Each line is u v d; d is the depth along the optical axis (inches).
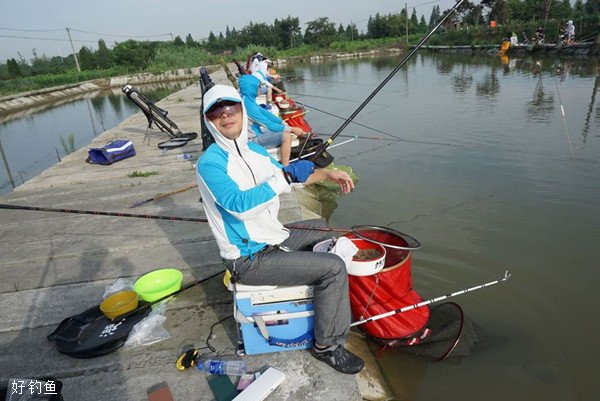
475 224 172.9
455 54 1165.7
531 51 863.1
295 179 78.7
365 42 1715.1
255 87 194.7
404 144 295.1
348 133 339.6
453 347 101.8
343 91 593.6
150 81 1323.8
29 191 211.0
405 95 500.4
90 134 542.9
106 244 145.9
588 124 301.1
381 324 99.0
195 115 398.3
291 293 83.7
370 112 416.8
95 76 1408.7
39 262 137.6
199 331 98.2
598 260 142.7
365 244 100.7
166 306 107.7
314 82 745.0
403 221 181.3
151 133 328.8
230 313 104.0
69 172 239.3
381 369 99.9
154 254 136.3
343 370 83.1
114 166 245.9
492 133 299.9
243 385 81.0
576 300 125.0
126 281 118.5
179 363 87.4
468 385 96.9
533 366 101.7
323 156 206.4
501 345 107.8
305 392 79.4
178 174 220.4
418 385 96.9
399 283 96.4
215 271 123.0
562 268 139.9
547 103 379.9
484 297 127.7
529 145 266.5
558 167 225.9
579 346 107.8
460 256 150.3
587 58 701.3
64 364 91.4
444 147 279.1
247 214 74.5
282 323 86.6
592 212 174.2
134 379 85.7
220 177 76.5
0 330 105.2
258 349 88.7
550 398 93.6
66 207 183.5
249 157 82.3
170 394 81.0
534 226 167.3
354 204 203.6
